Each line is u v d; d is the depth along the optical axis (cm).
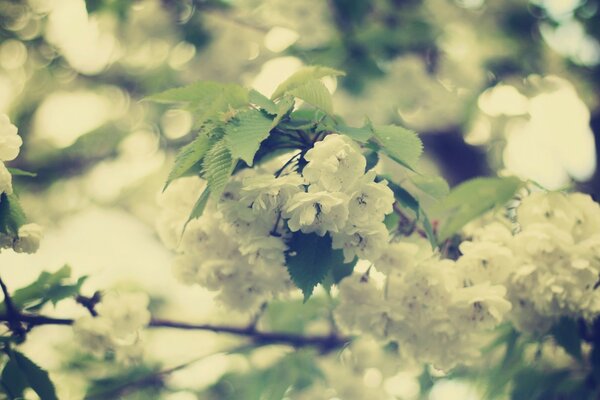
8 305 143
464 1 218
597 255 140
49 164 226
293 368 158
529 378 149
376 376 170
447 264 139
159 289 208
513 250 140
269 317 171
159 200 139
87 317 147
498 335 150
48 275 146
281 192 130
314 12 203
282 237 132
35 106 229
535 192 142
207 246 139
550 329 143
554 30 213
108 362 158
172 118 224
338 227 129
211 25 210
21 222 137
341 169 129
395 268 137
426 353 140
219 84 132
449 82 216
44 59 225
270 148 133
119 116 229
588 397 148
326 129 130
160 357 169
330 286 140
